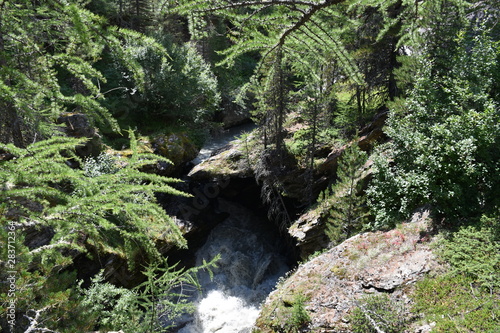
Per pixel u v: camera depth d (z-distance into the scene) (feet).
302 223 42.37
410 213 30.81
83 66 10.45
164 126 59.36
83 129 36.88
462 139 27.81
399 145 32.81
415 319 21.57
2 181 9.82
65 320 13.84
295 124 55.42
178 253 44.50
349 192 34.73
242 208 56.44
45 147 9.90
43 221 10.29
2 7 10.68
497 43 31.89
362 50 43.91
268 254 50.47
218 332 39.52
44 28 11.07
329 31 11.42
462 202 27.32
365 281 25.53
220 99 67.46
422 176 28.48
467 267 22.89
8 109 13.98
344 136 49.42
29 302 12.46
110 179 10.71
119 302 19.86
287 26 11.41
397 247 27.40
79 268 28.96
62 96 10.88
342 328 22.77
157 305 20.80
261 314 26.78
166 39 61.67
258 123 47.65
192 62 60.80
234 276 47.16
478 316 19.89
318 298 25.67
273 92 40.83
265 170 46.50
